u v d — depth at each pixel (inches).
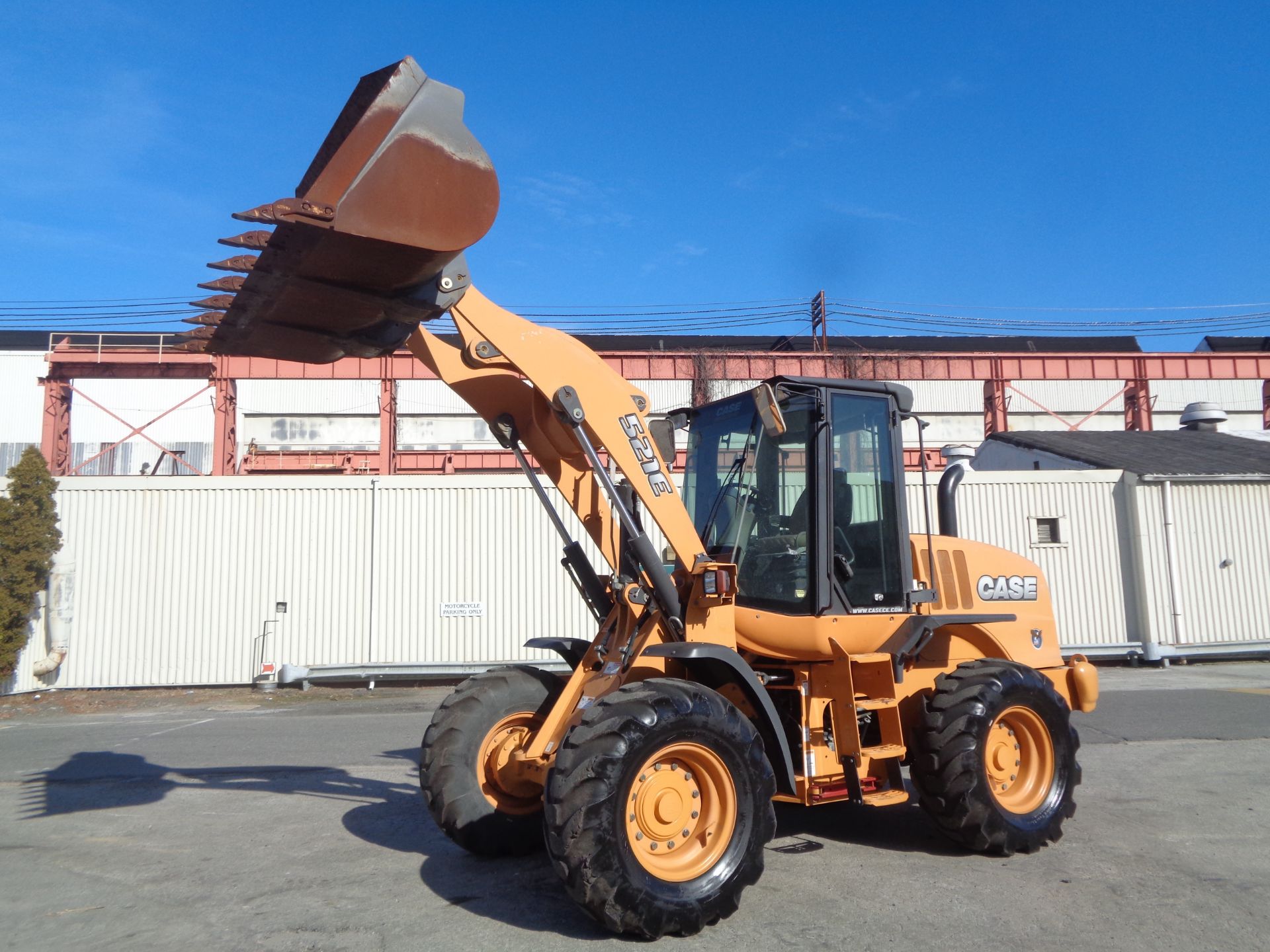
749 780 166.7
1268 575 648.4
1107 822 234.7
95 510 587.8
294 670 571.2
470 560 608.4
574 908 173.5
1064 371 962.1
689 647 170.6
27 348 1494.8
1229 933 160.6
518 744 208.2
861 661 199.0
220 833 232.5
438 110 156.6
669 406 1409.9
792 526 202.4
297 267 157.2
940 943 156.3
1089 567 649.0
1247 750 327.0
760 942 156.7
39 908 177.5
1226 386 1630.2
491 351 174.6
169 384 1425.9
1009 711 213.8
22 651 551.8
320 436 1425.9
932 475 659.4
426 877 193.3
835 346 1534.2
